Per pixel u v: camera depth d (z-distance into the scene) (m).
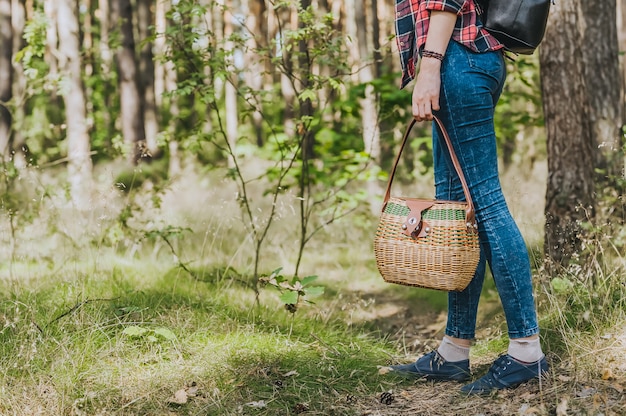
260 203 7.06
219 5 3.98
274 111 13.52
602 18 5.33
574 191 4.08
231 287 4.36
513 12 2.38
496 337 3.31
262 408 2.57
